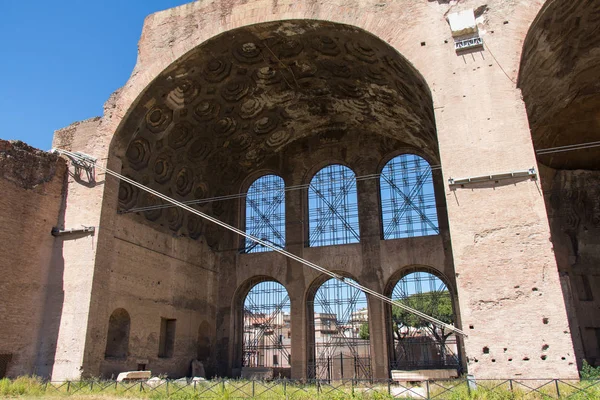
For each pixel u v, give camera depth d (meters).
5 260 16.27
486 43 14.59
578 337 18.70
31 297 16.88
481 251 12.97
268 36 17.89
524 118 13.62
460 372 19.81
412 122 19.98
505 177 13.31
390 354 20.75
